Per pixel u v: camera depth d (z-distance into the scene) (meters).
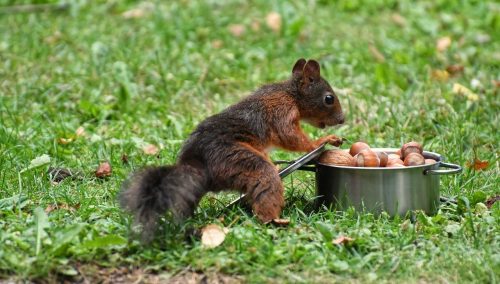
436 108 14.09
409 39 19.12
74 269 8.16
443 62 17.22
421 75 16.25
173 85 15.57
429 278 8.14
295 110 10.29
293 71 10.95
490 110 14.04
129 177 8.70
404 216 9.65
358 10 21.70
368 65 16.81
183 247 8.63
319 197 10.00
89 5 21.95
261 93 10.30
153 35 18.92
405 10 21.39
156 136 13.03
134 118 13.94
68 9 21.62
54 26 19.95
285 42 18.62
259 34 19.31
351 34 19.44
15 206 9.86
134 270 8.27
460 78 16.09
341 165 9.88
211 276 8.12
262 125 9.95
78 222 9.30
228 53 17.66
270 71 16.48
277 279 8.04
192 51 17.80
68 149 12.40
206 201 10.26
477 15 21.08
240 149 9.35
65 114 14.20
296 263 8.35
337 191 9.77
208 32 19.00
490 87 15.22
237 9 21.27
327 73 16.33
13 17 20.98
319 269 8.17
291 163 10.17
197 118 14.08
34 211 8.97
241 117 9.89
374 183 9.60
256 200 9.27
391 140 12.96
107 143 12.65
